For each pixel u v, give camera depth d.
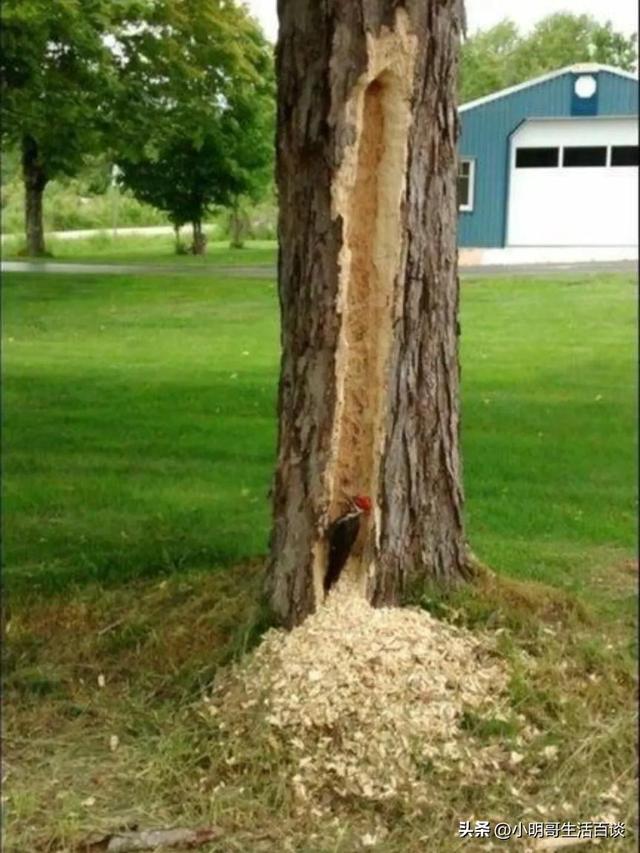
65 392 8.28
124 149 7.47
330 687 3.47
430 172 3.81
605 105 15.23
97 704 3.78
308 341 3.71
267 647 3.73
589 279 12.66
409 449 3.98
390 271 3.70
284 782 3.26
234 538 5.19
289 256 3.73
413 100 3.65
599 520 5.50
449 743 3.37
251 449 6.81
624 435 6.90
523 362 9.10
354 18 3.48
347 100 3.52
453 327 4.06
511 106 15.44
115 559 4.91
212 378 8.71
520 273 13.26
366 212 3.69
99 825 3.14
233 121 8.34
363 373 3.77
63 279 12.52
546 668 3.73
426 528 4.09
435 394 4.03
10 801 3.23
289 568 3.85
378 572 3.90
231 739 3.43
